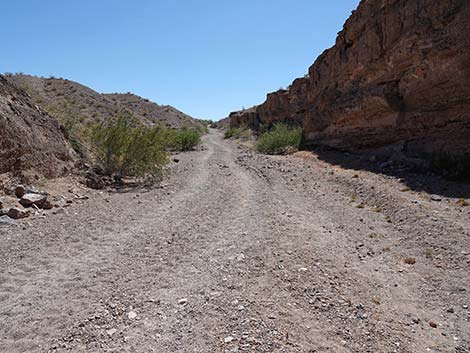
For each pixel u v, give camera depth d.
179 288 4.66
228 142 44.50
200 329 3.67
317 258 5.59
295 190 11.60
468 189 8.91
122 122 14.33
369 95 14.74
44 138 11.61
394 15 13.59
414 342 3.58
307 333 3.62
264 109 47.25
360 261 5.66
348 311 4.08
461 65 10.44
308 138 21.64
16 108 11.12
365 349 3.41
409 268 5.44
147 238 6.78
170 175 15.87
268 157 20.55
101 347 3.39
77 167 12.78
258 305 4.10
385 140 14.30
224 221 8.04
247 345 3.36
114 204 9.85
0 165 9.43
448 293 4.65
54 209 8.88
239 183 13.45
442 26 11.16
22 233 6.84
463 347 3.54
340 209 8.94
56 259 5.65
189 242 6.55
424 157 11.88
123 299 4.34
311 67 22.73
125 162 13.81
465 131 10.92
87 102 42.97
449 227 6.61
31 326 3.75
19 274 5.05
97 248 6.20
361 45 15.61
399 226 7.29
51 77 48.12
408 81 12.62
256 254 5.75
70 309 4.09
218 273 5.09
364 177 11.66
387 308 4.23
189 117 87.88
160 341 3.49
